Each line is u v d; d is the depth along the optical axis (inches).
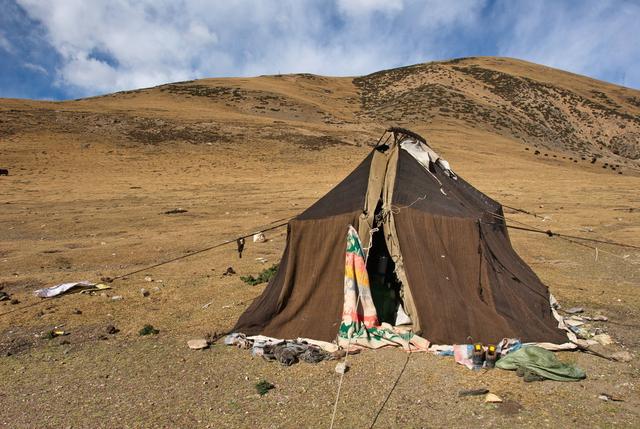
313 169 1892.2
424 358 303.1
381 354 309.9
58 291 449.7
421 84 4776.1
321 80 5497.1
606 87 5324.8
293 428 231.6
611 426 227.8
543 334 325.1
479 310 327.3
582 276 516.4
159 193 1331.2
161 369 297.7
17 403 259.8
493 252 374.0
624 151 3666.3
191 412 247.6
